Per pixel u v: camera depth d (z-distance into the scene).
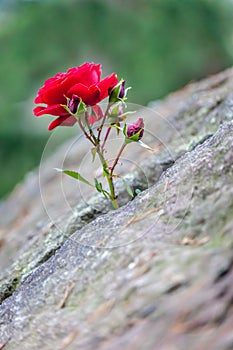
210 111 1.33
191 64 4.02
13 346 0.99
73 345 0.94
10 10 4.43
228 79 1.49
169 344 0.91
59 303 1.00
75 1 4.16
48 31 4.15
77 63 4.14
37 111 1.07
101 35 4.11
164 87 4.01
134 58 4.05
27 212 1.79
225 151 1.03
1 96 4.09
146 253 0.98
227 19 4.09
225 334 0.90
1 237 1.65
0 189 3.86
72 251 1.06
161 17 4.08
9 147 3.89
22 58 4.14
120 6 4.16
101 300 0.97
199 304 0.92
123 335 0.93
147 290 0.95
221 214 0.98
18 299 1.05
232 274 0.93
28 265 1.15
